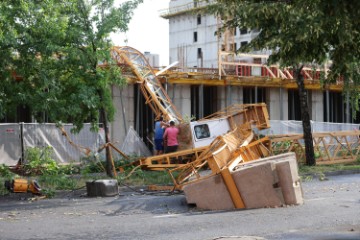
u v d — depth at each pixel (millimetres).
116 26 18359
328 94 39844
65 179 17750
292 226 9594
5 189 16047
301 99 23562
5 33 15977
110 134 29953
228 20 9320
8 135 22594
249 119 24250
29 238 9109
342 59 7930
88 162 22609
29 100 16859
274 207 11672
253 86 36406
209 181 12109
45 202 14500
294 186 11812
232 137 19453
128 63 29062
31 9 16391
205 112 37250
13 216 11938
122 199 14688
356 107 25109
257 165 11812
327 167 22453
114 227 10062
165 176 19391
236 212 11359
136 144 26250
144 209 12609
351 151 25828
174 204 13172
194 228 9680
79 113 18766
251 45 8305
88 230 9797
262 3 7602
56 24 16969
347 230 9109
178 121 27734
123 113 30297
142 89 28906
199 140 23141
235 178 11891
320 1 7277
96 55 18359
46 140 23312
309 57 8008
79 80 18438
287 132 29938
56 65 17656
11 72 16781
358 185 17000
